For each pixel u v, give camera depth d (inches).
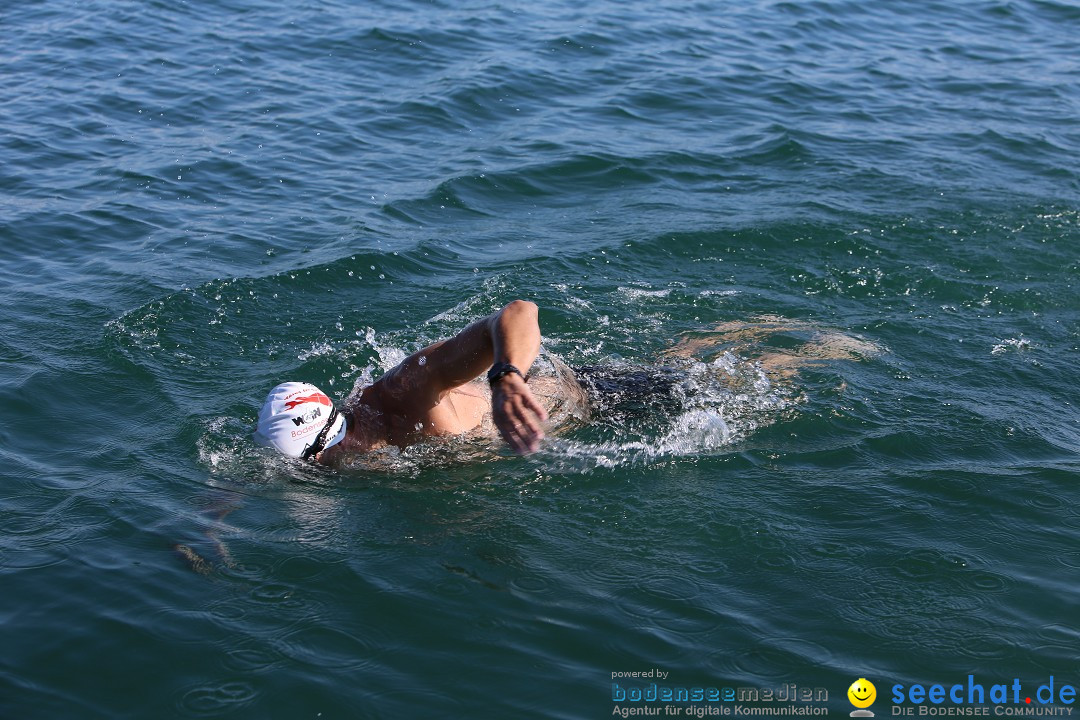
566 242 324.2
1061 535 176.2
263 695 139.8
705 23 592.4
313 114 439.2
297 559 170.2
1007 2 653.9
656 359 243.9
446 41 537.3
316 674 143.5
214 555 171.3
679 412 218.1
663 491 191.8
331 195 359.9
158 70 484.4
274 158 392.5
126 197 351.3
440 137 420.5
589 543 176.1
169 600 159.2
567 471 198.8
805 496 189.0
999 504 185.3
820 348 250.1
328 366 246.8
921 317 275.1
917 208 350.6
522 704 138.1
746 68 518.9
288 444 197.6
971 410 221.6
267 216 340.5
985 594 160.4
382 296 285.6
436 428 198.4
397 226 334.0
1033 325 270.7
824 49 559.8
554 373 224.5
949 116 459.5
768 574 166.2
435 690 140.7
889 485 192.2
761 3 636.1
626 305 282.0
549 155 399.9
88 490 191.3
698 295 288.4
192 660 146.3
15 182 358.9
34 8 572.4
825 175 383.9
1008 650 147.9
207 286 283.6
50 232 320.2
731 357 242.2
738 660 146.3
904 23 614.5
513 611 157.0
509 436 157.4
